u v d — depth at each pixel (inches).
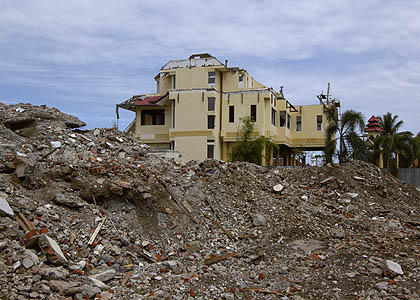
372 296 331.0
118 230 430.0
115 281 334.0
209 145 1421.0
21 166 448.5
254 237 501.0
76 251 372.8
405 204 733.9
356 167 791.7
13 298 265.3
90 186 459.2
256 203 586.9
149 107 1530.5
